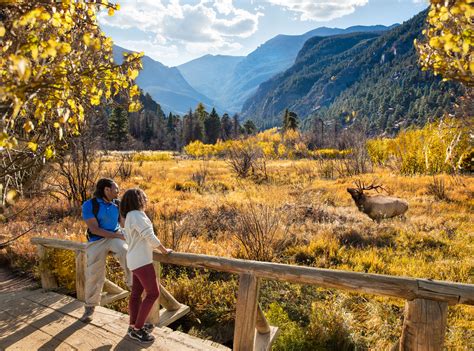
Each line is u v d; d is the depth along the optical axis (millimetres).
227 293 5848
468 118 3262
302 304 5758
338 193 14664
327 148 39188
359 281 2590
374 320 5105
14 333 3883
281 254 7910
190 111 101000
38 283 5840
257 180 20047
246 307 3133
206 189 17516
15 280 6367
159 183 18203
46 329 3955
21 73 1534
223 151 42312
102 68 2568
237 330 3172
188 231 9016
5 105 1892
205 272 6793
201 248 7961
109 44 2764
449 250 7902
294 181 19250
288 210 11438
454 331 4789
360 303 5719
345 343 4566
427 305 2359
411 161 18781
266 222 8203
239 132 97062
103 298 4824
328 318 4902
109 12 2686
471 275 6562
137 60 2766
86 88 2730
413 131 19844
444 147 15727
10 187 4168
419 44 2816
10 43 1990
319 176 20766
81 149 11344
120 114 59438
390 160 21641
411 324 2414
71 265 5375
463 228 9570
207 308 5516
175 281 6289
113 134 58000
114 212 4117
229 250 7855
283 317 4922
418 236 8945
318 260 7449
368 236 9086
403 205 10664
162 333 3824
